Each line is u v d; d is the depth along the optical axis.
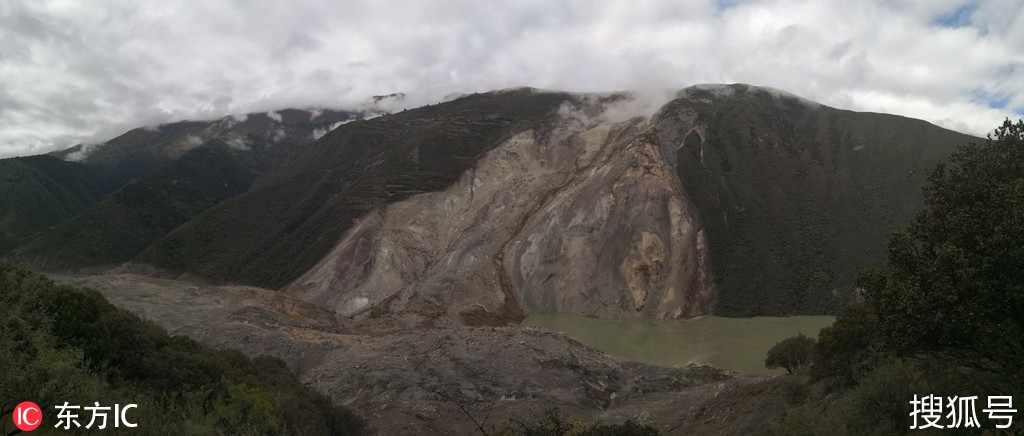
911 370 12.16
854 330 20.09
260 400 16.92
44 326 12.89
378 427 24.83
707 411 27.84
